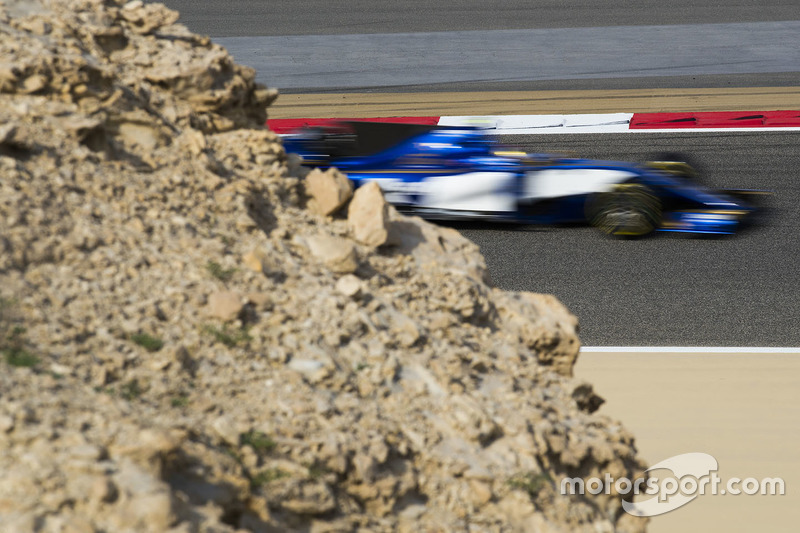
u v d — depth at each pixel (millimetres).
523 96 70125
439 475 16266
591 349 36875
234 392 15188
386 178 46344
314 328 17391
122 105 19734
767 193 53281
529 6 92125
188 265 17281
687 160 57938
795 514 25297
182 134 20672
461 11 90562
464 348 19641
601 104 68312
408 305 20172
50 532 10602
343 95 70375
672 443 29047
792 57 78750
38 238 15672
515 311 22062
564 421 19469
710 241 47156
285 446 14492
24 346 13531
